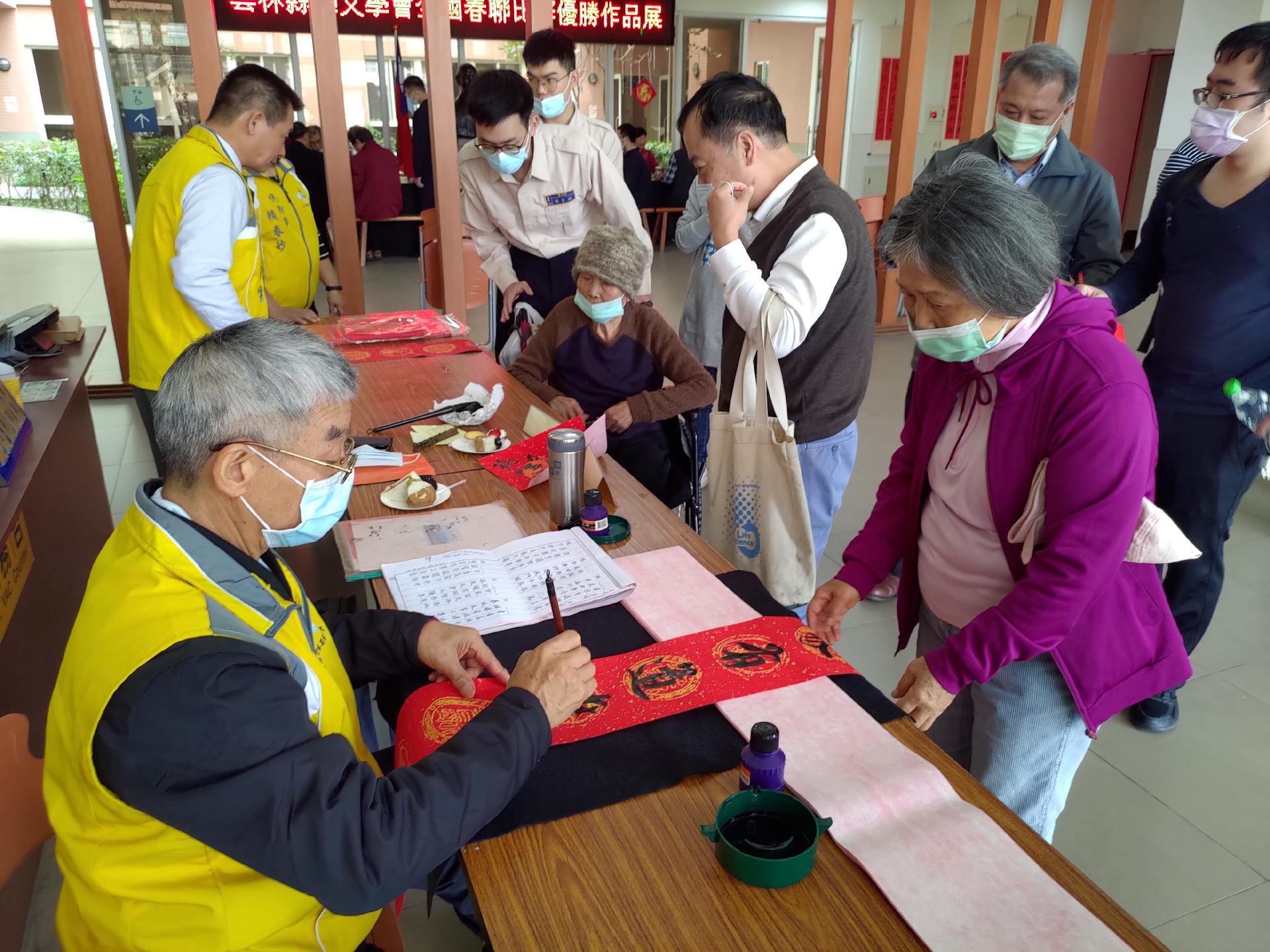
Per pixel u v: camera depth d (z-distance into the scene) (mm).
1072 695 1264
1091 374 1112
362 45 9875
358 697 1529
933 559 1395
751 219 1874
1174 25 8914
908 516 1460
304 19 7867
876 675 2529
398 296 7277
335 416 971
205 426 901
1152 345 2260
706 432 2537
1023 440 1190
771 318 1659
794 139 11141
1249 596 2924
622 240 2363
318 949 977
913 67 5531
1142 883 1847
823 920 845
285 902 917
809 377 1876
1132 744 2264
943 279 1072
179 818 805
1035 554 1160
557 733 1093
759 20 10312
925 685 1183
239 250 2682
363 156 8180
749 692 1167
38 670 2078
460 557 1523
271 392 911
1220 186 2000
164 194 2490
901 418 4574
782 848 904
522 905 861
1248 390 1979
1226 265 1983
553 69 3016
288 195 3398
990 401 1230
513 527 1671
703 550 1594
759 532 1847
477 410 2254
